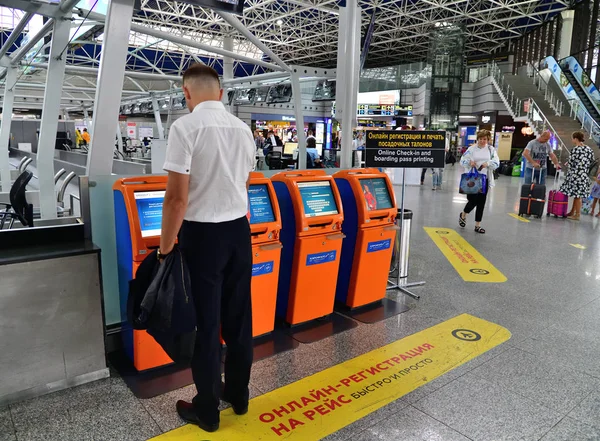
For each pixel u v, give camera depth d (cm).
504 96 2319
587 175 809
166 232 185
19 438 204
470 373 271
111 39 279
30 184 953
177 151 181
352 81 435
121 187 247
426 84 2455
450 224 762
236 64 2986
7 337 221
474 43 3284
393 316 359
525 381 262
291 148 1300
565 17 2144
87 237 266
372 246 356
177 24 2247
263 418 223
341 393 247
